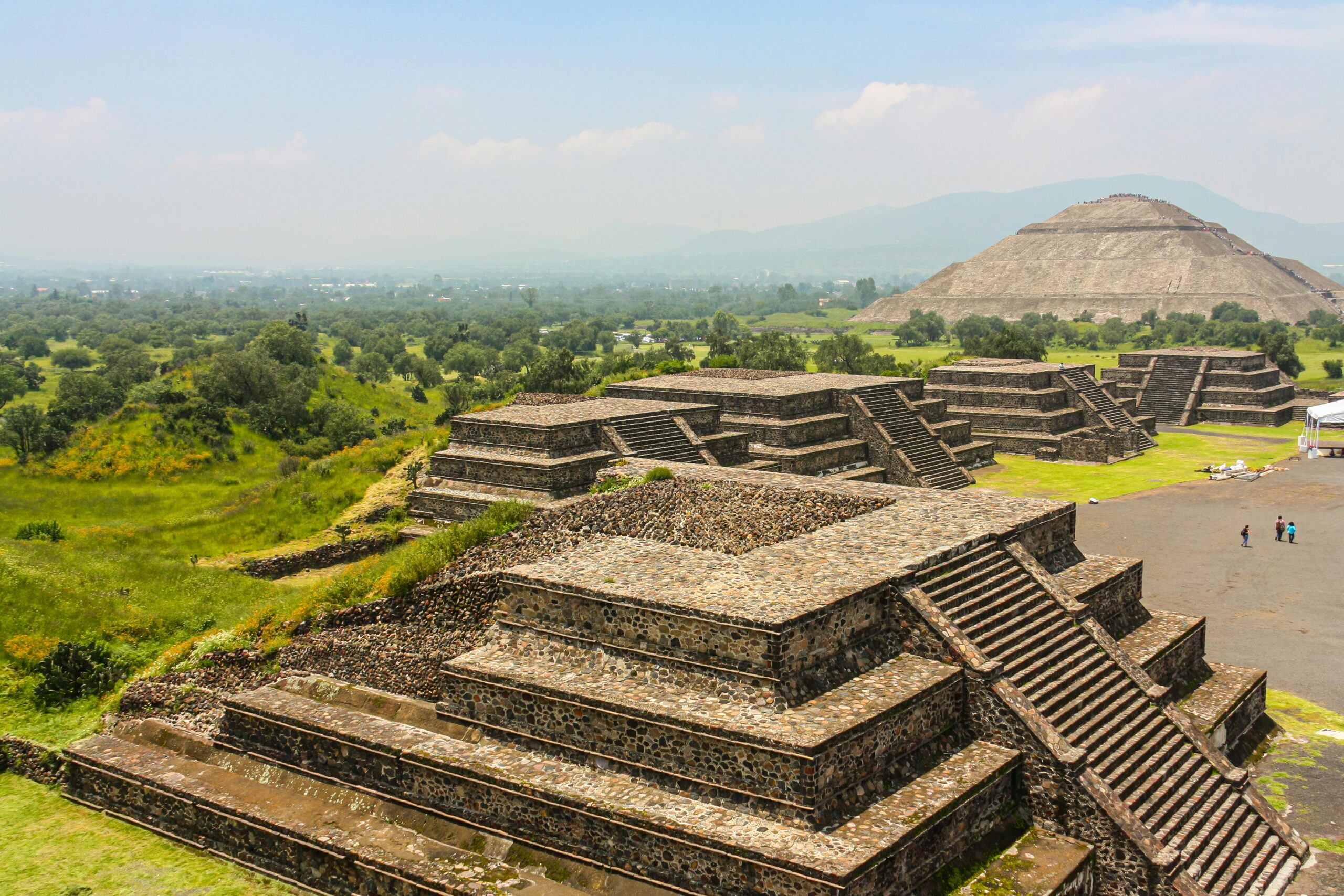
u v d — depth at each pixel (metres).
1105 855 21.70
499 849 22.31
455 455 49.97
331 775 25.52
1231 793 24.69
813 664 22.41
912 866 19.80
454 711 25.12
